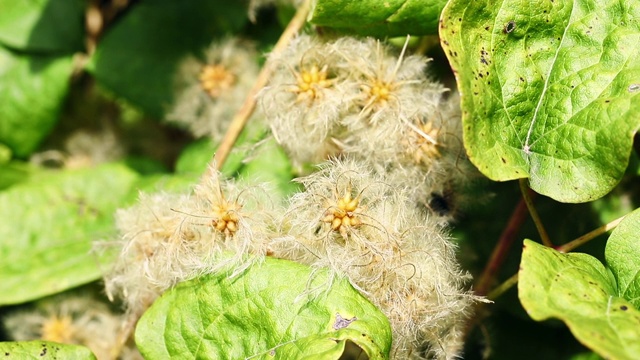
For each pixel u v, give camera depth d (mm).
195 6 500
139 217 413
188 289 396
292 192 424
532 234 437
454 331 399
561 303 358
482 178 419
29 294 456
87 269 461
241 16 492
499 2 388
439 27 382
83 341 467
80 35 520
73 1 519
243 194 401
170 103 496
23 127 514
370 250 386
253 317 385
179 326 394
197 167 474
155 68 499
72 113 534
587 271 373
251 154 436
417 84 413
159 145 525
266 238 393
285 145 421
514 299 435
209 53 490
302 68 417
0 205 488
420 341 396
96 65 499
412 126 404
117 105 537
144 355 395
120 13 523
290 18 463
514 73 394
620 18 392
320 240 390
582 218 432
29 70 513
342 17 410
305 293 381
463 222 443
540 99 395
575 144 388
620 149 377
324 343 371
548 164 392
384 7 408
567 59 394
